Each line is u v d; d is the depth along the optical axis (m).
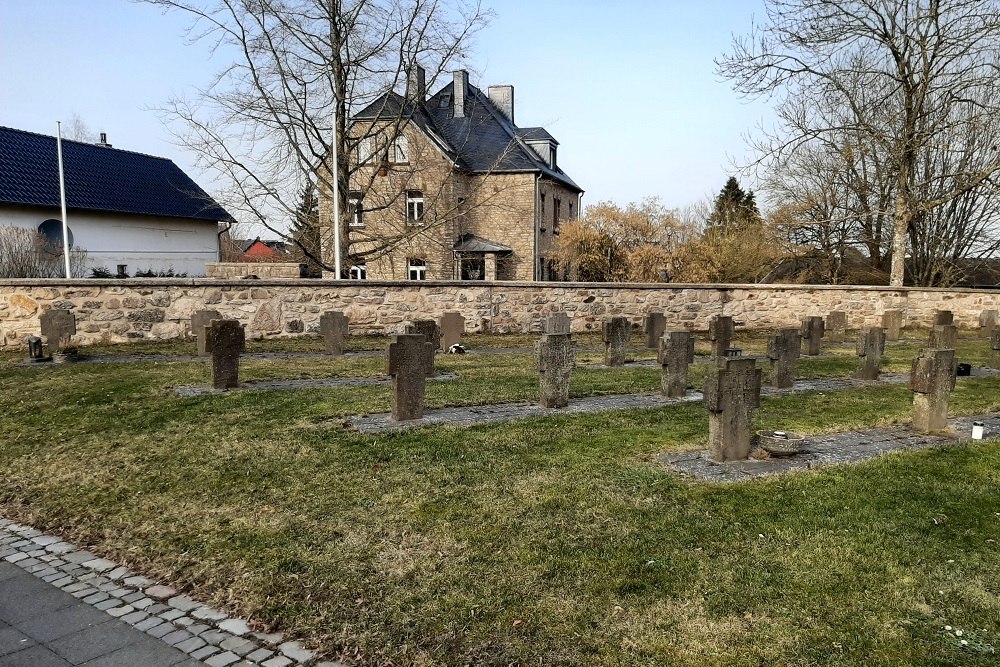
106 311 14.42
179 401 9.04
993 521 5.20
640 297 18.78
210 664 3.63
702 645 3.64
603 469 6.36
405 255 31.41
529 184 32.69
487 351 14.77
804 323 14.50
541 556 4.65
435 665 3.53
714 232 29.97
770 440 6.80
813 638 3.69
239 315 15.46
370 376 11.17
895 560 4.55
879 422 8.32
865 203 26.84
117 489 6.16
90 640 3.88
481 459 6.67
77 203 29.02
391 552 4.76
